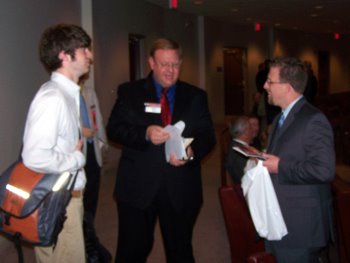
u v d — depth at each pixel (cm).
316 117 179
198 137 227
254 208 187
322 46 1716
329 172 172
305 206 183
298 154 180
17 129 385
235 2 915
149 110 222
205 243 362
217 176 622
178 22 1012
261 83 647
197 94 230
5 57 361
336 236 265
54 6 487
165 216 229
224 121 1250
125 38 748
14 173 177
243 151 194
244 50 1349
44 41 182
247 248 264
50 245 172
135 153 226
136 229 230
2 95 354
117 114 228
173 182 223
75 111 183
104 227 399
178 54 215
